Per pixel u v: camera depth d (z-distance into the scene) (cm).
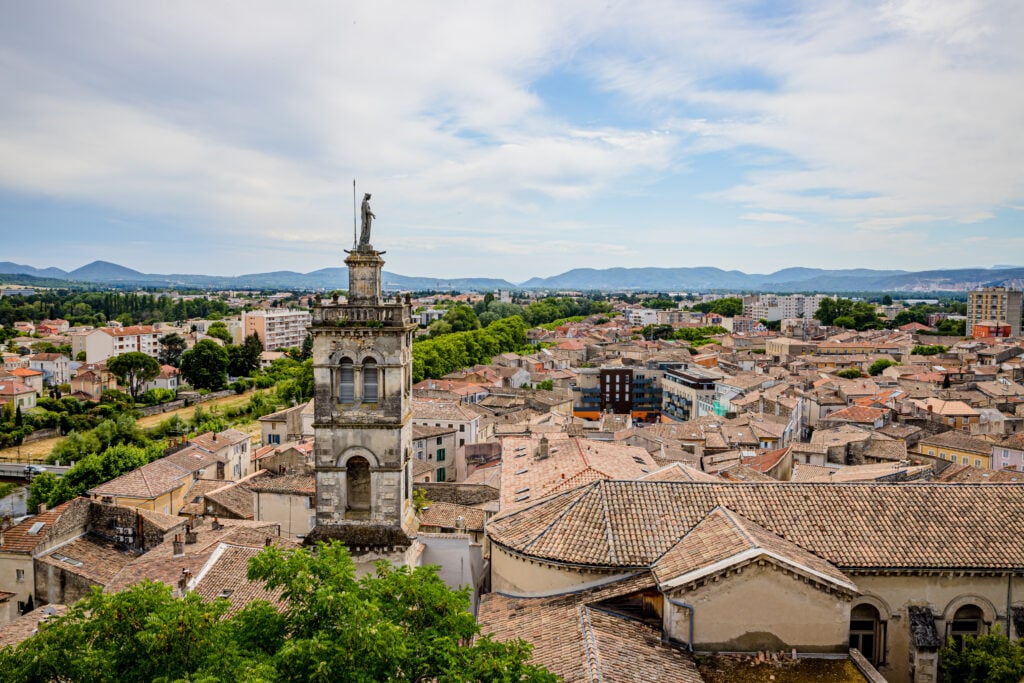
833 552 4081
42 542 6869
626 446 7875
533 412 14488
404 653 2883
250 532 6819
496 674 2927
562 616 3956
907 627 4066
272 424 14288
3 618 6550
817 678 3606
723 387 18700
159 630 2859
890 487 4575
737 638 3781
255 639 3172
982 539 4153
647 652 3600
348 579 3344
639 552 4175
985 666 3656
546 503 4881
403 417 4775
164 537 7100
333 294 4869
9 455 15488
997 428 12900
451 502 8538
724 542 3962
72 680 2864
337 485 4716
